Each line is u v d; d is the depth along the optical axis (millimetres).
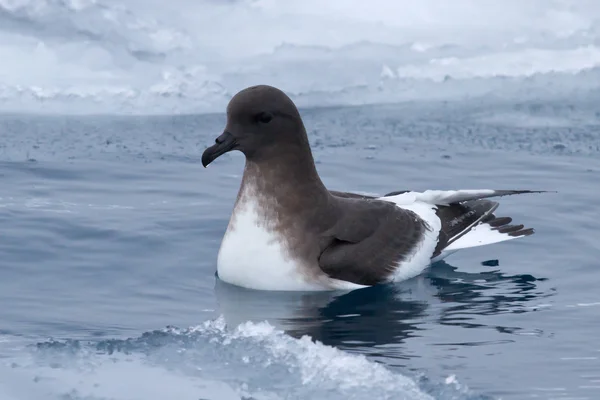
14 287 10188
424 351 8711
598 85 20031
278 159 10430
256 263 10422
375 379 8062
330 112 18625
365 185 13898
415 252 11125
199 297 10156
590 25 22328
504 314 9719
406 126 17672
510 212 12875
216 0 22234
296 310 9844
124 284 10422
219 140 10375
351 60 20656
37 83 19062
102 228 11875
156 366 8367
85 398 7742
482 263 11477
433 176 14453
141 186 13711
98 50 20156
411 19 22359
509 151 16031
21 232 11586
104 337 8977
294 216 10484
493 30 22172
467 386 7883
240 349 8711
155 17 21328
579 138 16969
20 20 20672
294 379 8156
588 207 13086
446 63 20781
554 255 11602
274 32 21422
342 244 10703
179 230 11961
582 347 8773
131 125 17469
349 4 22547
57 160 14859
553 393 7746
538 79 20281
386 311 9828
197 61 20188
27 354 8516
